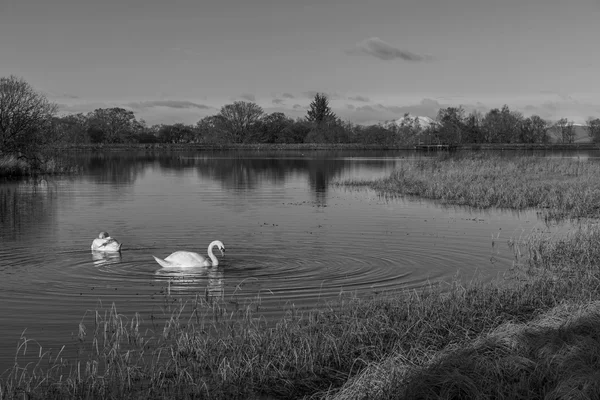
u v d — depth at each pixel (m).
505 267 17.78
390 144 142.12
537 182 40.00
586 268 16.67
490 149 123.31
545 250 19.64
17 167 57.66
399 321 12.61
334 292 14.94
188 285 15.66
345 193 39.84
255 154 113.44
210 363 10.57
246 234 23.41
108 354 10.95
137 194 39.59
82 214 29.41
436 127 145.38
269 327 12.25
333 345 11.17
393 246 20.95
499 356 9.91
